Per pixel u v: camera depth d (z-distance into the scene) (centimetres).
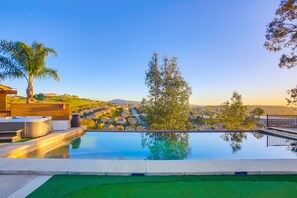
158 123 1684
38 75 1473
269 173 466
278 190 381
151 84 1747
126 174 456
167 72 1739
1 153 624
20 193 367
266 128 1405
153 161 541
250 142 1076
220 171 464
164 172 458
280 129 1259
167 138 1169
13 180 430
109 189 385
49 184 409
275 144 1032
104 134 1264
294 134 1131
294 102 1220
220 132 1332
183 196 355
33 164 507
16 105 1202
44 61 1455
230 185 404
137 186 399
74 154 830
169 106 1702
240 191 376
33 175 458
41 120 948
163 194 363
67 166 493
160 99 1723
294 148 949
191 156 835
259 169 476
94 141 1085
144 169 475
